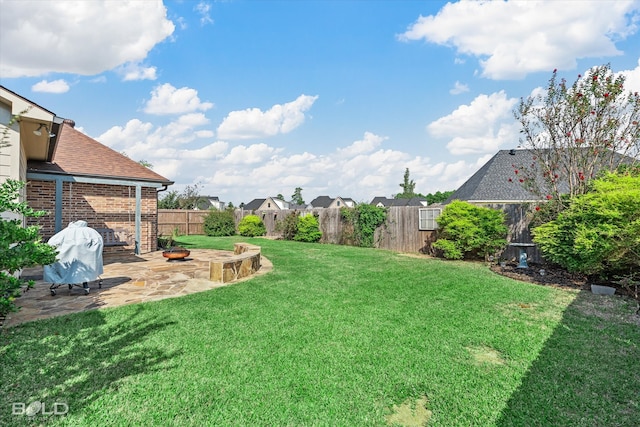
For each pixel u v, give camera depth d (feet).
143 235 41.14
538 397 9.71
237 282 23.61
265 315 16.38
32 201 33.50
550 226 25.27
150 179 39.47
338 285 22.93
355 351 12.53
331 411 9.03
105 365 11.14
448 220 36.73
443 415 8.95
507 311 17.33
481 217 34.78
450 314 16.79
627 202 20.38
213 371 10.88
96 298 19.15
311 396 9.65
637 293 20.71
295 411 8.98
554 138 29.25
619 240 20.83
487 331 14.53
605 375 10.91
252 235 67.77
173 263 31.96
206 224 71.67
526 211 33.63
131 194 40.19
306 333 14.19
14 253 9.86
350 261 34.14
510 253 34.99
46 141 25.58
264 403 9.29
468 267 31.12
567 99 27.94
